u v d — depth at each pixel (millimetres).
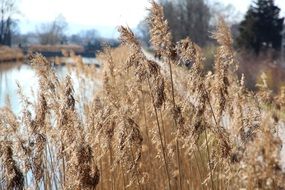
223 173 5422
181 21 65375
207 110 5426
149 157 6625
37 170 5934
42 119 6016
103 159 6523
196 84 5238
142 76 5215
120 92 7117
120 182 6387
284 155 4531
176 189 6336
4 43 88250
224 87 5352
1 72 41750
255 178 3930
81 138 5066
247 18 47031
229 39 5469
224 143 4988
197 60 5297
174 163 6492
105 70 7258
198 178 6340
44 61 6441
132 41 5191
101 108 6180
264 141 3910
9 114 6305
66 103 5695
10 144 5566
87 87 11422
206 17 64625
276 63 30859
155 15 5215
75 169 4984
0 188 5703
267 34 46969
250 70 21438
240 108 5359
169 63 5305
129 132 5164
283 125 6246
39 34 85000
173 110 5379
